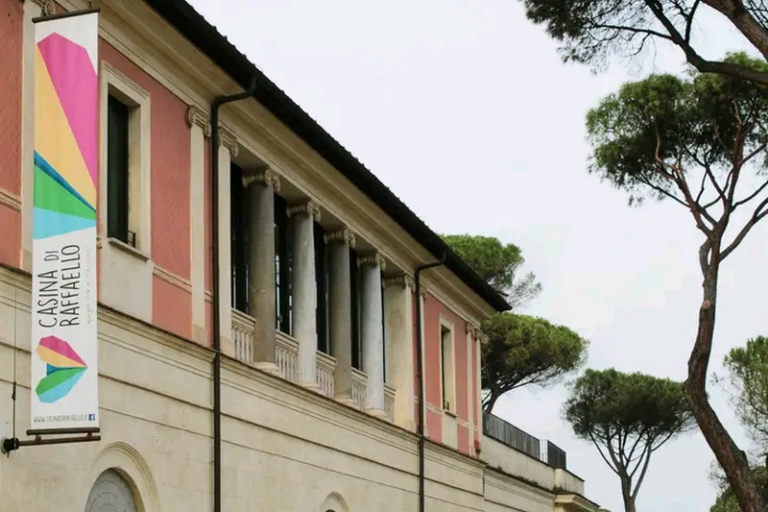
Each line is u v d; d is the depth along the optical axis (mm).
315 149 21500
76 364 13602
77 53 14172
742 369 45656
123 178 16812
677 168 24516
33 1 14617
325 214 23438
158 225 17203
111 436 15539
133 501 16266
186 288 17859
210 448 17969
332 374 23531
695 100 24953
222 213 19047
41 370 13633
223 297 18875
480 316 33469
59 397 13570
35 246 13844
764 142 24391
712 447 22266
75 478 14727
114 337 15703
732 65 20078
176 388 17172
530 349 51750
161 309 17109
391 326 27312
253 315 20328
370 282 25656
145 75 17125
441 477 28703
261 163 20516
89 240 13805
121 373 15836
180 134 17984
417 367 27797
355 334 25484
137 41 16797
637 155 25672
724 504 62594
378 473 24688
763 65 24531
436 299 29781
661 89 25266
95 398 13516
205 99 18719
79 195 13914
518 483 37062
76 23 14211
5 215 13898
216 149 18891
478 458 31781
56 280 13781
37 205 13922
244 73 18594
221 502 18094
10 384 13703
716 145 25016
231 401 18703
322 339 24016
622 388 58156
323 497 21797
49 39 14266
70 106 14078
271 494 19781
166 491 16734
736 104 24203
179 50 17500
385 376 27109
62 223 13875
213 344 18406
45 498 14117
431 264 28141
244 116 19516
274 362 20391
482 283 31375
